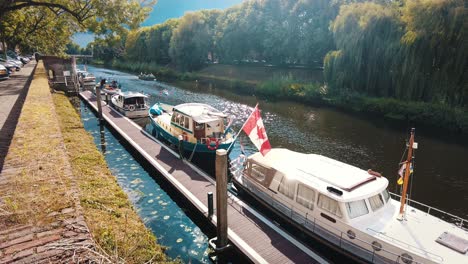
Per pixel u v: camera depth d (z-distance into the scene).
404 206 12.33
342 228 11.30
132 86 58.59
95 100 39.50
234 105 43.03
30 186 8.79
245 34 69.94
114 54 115.44
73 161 16.28
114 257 6.82
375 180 12.59
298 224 12.76
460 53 31.27
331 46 58.12
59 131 14.73
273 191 14.27
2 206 7.53
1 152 11.98
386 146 26.33
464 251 9.67
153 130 29.80
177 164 19.64
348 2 54.41
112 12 35.91
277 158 15.27
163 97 48.03
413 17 35.75
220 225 11.79
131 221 10.48
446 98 32.91
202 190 16.17
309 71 61.06
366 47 40.81
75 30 47.81
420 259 9.57
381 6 41.34
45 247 6.04
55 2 36.62
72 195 8.29
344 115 37.69
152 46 95.38
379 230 10.84
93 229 9.11
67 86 46.06
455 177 20.22
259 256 11.12
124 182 18.61
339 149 25.52
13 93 25.98
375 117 36.53
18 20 48.22
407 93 36.25
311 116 37.16
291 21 61.34
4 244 6.09
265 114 38.09
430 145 26.69
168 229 14.08
